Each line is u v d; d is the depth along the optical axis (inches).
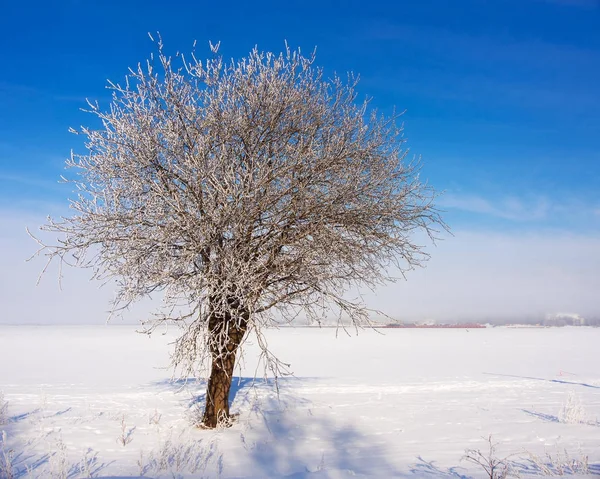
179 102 342.3
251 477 276.4
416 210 381.1
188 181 322.7
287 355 1374.3
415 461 306.5
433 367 1055.0
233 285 313.4
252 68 359.6
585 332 3331.7
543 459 300.7
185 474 282.4
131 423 411.2
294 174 336.2
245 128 338.6
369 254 373.1
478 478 256.7
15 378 818.2
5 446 338.0
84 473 281.3
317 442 361.7
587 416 445.7
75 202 330.6
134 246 320.5
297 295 351.3
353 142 358.9
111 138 334.3
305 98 365.7
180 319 327.9
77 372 926.4
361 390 589.3
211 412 398.6
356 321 357.7
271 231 338.3
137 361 1173.1
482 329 3693.4
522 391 609.0
